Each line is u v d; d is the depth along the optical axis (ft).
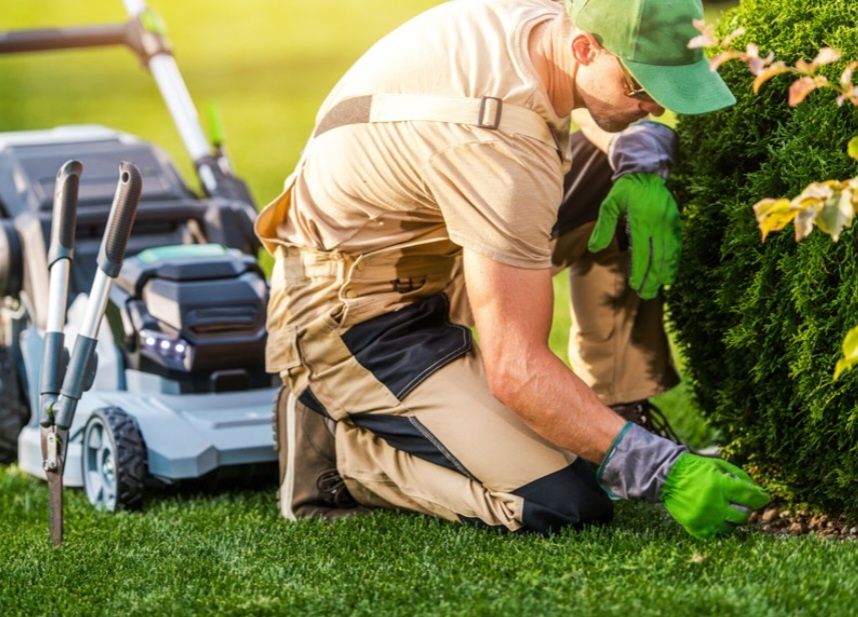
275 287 18.29
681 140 18.37
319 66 63.05
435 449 17.01
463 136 15.64
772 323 16.74
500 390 15.78
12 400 22.50
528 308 15.60
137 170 16.93
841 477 16.61
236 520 18.65
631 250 17.75
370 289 17.34
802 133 16.43
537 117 15.72
